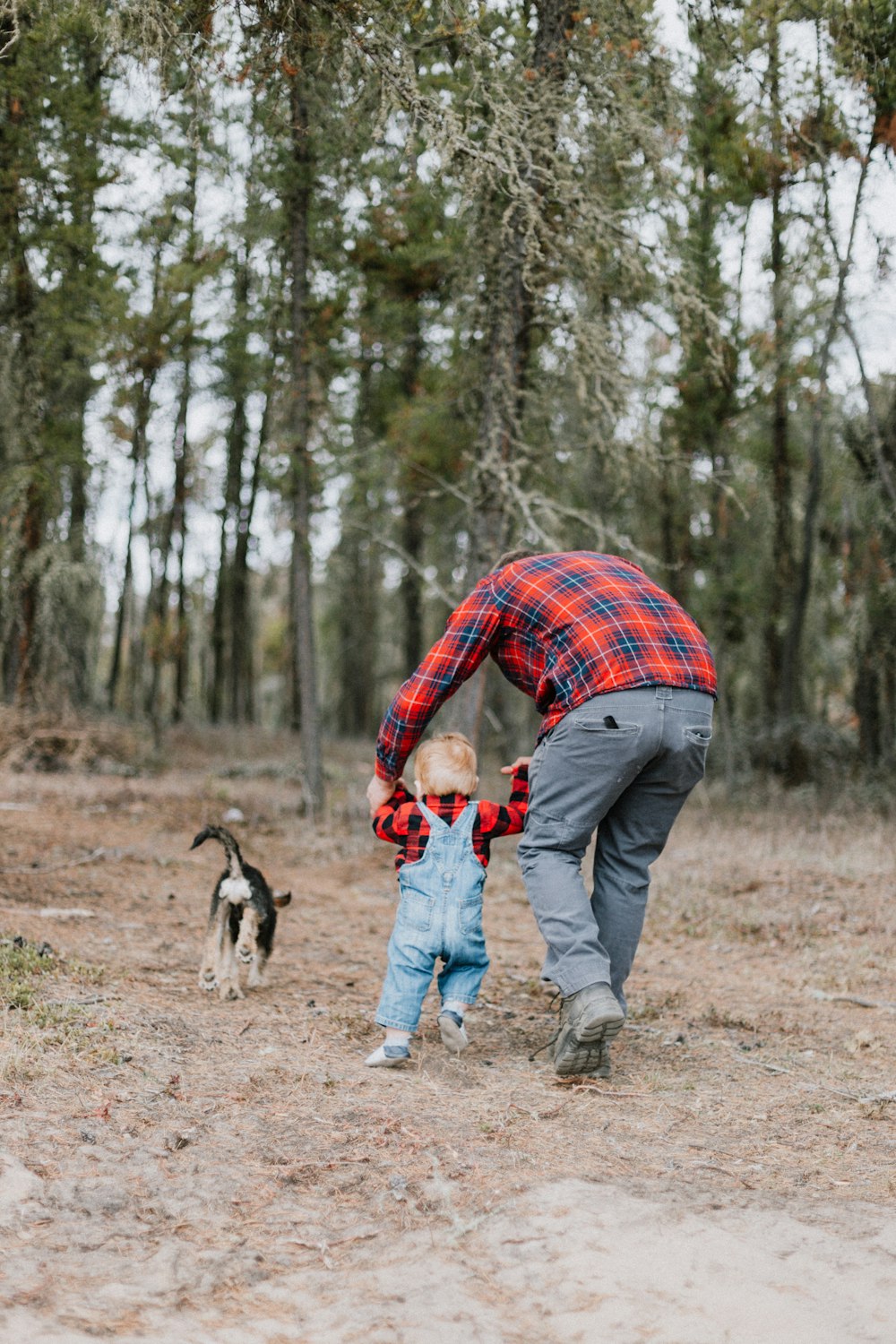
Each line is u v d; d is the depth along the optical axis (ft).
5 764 46.96
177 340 43.80
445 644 13.00
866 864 31.24
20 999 14.21
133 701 70.54
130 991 15.87
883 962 21.24
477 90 25.07
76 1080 11.74
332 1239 8.70
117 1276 8.02
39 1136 10.21
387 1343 7.25
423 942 13.21
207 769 56.18
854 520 43.83
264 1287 7.98
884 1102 12.62
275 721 124.36
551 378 33.96
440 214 35.01
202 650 100.99
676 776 12.53
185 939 20.72
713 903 26.96
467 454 32.45
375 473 44.93
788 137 33.32
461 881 13.33
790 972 20.66
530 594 12.78
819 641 62.28
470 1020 16.11
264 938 17.37
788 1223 8.83
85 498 52.80
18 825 34.60
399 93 20.66
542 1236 8.59
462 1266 8.23
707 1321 7.49
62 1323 7.29
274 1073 12.57
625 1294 7.80
